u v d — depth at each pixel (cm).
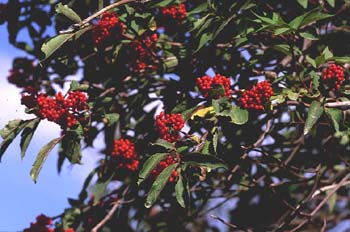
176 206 217
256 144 204
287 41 183
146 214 222
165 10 192
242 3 183
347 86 178
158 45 201
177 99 199
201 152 175
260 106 176
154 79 209
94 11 199
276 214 233
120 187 216
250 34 185
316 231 222
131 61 201
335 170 237
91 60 208
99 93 203
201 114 177
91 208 216
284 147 221
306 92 180
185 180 171
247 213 234
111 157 205
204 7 189
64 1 197
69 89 187
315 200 238
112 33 188
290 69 197
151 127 208
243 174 209
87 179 215
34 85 218
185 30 196
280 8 208
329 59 180
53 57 193
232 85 195
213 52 198
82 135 188
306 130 173
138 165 196
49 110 184
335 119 175
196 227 246
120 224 216
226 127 189
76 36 183
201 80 178
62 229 214
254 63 196
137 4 188
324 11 204
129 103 208
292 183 211
